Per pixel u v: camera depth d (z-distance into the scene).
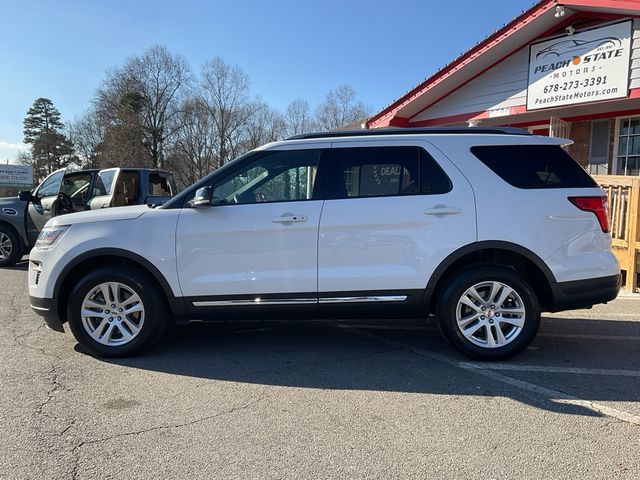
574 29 9.60
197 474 2.78
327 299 4.53
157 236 4.55
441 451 3.02
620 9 8.56
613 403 3.71
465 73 11.23
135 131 63.34
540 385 4.05
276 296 4.54
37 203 10.11
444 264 4.47
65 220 4.70
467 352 4.57
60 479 2.73
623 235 8.04
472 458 2.94
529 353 4.88
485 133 4.70
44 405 3.64
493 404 3.69
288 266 4.52
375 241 4.48
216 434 3.23
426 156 4.59
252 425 3.36
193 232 4.54
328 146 4.67
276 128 64.06
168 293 4.59
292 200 4.57
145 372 4.34
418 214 4.46
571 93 9.76
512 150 4.62
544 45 10.12
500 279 4.47
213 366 4.50
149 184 10.52
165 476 2.76
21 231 10.14
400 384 4.08
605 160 10.88
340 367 4.48
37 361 4.57
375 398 3.80
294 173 4.65
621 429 3.30
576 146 11.38
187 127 64.81
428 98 12.11
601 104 9.62
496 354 4.53
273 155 4.69
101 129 71.88
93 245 4.57
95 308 4.67
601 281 4.52
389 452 3.01
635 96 8.87
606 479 2.73
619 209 8.02
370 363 4.59
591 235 4.53
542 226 4.45
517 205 4.47
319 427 3.33
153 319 4.63
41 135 80.69
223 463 2.89
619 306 6.92
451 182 4.52
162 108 65.94
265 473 2.79
